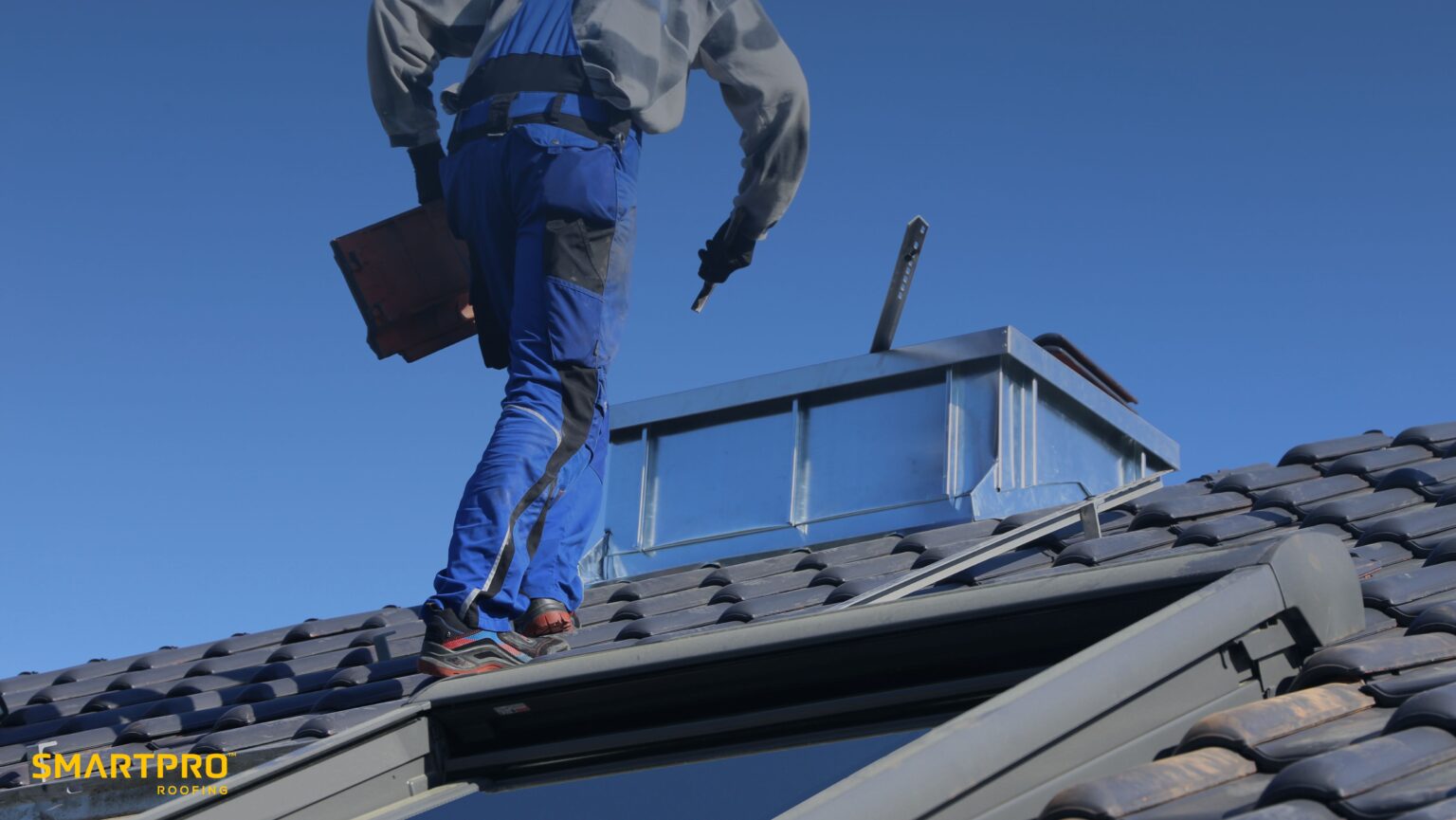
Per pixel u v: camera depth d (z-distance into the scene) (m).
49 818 4.88
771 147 6.14
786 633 3.11
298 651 6.40
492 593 4.52
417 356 5.99
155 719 5.50
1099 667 2.43
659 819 2.94
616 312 5.09
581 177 5.03
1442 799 2.07
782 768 3.04
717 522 7.19
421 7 5.75
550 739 3.46
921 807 2.16
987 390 6.75
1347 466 5.47
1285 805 2.12
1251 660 2.74
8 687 7.16
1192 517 5.29
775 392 7.24
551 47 5.19
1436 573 3.64
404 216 5.88
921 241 6.89
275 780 3.28
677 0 5.57
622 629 5.46
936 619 2.97
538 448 4.75
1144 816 2.24
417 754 3.45
